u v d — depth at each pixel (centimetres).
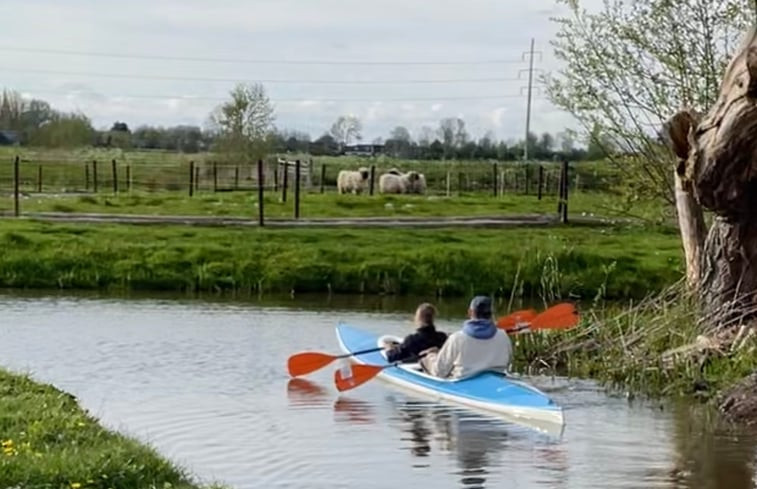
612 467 1475
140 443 1389
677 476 1430
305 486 1363
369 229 4272
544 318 2308
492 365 1930
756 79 1945
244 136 7850
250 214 4897
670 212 3253
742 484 1392
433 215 4981
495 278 3553
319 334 2630
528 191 6756
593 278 3525
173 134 10444
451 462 1498
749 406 1784
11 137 10212
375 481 1394
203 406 1836
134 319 2828
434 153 9975
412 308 3186
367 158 9856
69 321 2769
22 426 1355
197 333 2608
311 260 3647
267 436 1634
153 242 3828
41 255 3616
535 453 1552
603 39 3105
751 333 2081
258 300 3297
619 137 3128
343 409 1841
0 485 1101
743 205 2086
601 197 3797
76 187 6631
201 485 1223
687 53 3042
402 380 2038
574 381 2138
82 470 1159
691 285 2331
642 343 2228
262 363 2247
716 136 2028
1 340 2469
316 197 5784
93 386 1989
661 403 1920
